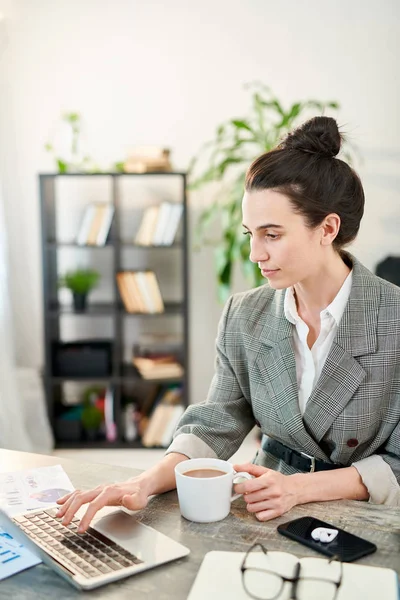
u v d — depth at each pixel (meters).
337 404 1.37
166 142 4.05
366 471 1.29
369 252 3.96
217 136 4.02
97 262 4.18
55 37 4.04
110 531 1.06
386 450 1.39
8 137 3.96
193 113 4.03
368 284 1.40
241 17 3.95
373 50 3.88
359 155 3.93
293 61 3.94
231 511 1.17
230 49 3.97
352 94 3.92
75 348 3.89
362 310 1.38
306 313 1.45
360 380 1.35
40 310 4.16
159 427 3.84
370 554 1.00
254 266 3.55
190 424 1.47
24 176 4.11
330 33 3.90
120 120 4.06
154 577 0.94
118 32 4.01
